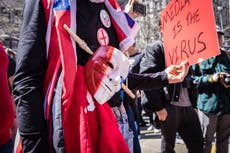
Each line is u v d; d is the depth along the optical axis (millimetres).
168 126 3529
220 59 4406
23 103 1387
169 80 1916
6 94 2248
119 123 1701
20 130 1390
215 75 4246
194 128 3566
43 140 1377
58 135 1358
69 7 1462
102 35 1627
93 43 1573
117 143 1467
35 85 1413
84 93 1442
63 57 1383
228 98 4383
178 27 2016
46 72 1454
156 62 3467
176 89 3475
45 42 1457
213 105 4375
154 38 26344
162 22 2229
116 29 1744
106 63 1480
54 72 1433
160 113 3475
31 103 1382
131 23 1797
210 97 4414
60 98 1381
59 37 1399
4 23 15164
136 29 1813
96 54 1486
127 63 1526
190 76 3633
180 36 1993
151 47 3518
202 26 1805
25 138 1377
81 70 1470
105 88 1460
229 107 4375
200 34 1818
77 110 1399
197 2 1840
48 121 1404
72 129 1384
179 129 3617
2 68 2275
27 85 1400
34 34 1435
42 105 1415
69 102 1376
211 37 1736
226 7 32812
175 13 2053
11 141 2330
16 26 15391
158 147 6312
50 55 1449
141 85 1877
